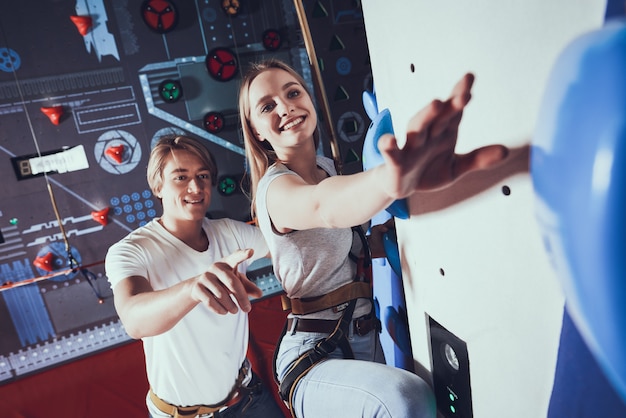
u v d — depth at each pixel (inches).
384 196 18.3
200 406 49.9
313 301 36.3
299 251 35.2
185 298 30.0
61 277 120.0
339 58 132.9
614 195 10.4
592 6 11.1
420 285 25.8
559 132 12.3
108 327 125.3
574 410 15.1
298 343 35.6
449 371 24.6
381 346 39.5
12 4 109.0
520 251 16.5
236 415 52.1
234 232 56.4
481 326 20.3
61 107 115.3
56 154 116.9
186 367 47.3
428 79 20.3
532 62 13.7
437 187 17.6
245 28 130.5
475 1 16.0
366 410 27.0
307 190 26.4
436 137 15.3
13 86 111.2
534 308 16.4
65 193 118.8
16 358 117.0
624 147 10.1
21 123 113.0
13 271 115.8
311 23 129.8
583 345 13.8
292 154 39.7
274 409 55.4
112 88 120.0
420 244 24.6
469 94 13.8
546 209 13.5
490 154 15.7
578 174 11.5
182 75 126.3
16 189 114.4
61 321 120.9
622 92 10.0
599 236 10.9
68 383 109.0
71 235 120.6
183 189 49.6
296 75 39.8
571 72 11.8
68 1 113.7
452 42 17.9
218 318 47.9
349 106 135.3
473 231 19.3
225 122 132.4
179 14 123.4
